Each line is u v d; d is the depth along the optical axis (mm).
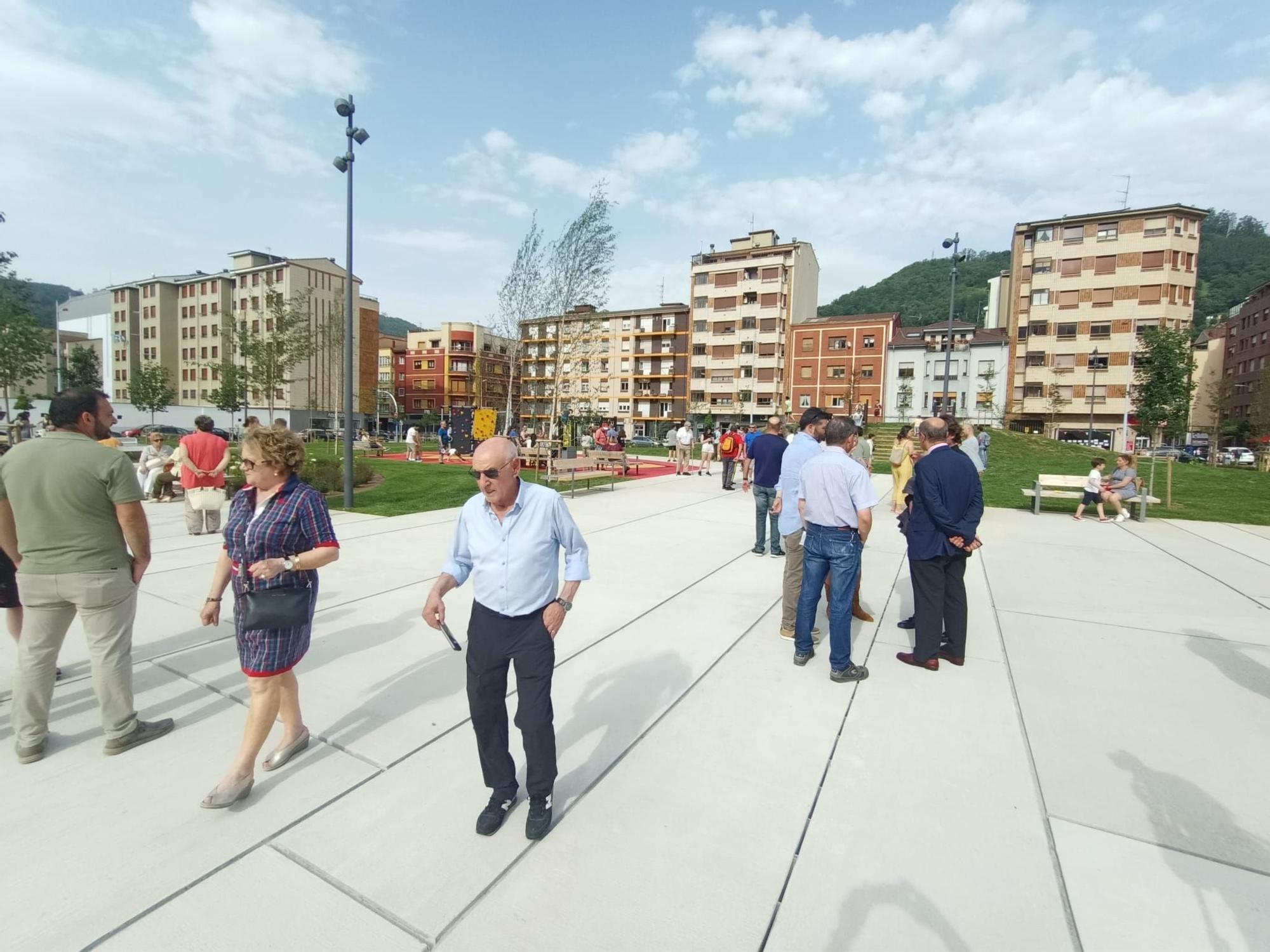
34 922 1987
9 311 22609
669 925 2041
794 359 67500
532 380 37625
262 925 2010
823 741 3230
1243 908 2127
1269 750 3172
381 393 77562
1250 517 11383
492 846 2408
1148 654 4516
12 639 4211
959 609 4273
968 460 4180
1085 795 2779
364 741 3141
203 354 70938
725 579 6441
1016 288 58875
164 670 3926
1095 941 1992
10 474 2756
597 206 24812
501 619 2508
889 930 2035
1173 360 39594
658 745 3170
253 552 2586
